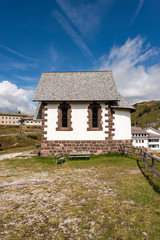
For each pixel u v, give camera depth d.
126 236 3.53
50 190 6.40
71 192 6.12
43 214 4.56
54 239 3.49
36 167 10.61
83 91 15.11
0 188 6.83
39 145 23.73
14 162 12.34
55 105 14.68
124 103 15.49
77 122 14.48
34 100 14.27
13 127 60.75
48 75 17.23
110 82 15.98
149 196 5.53
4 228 3.94
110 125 14.59
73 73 17.44
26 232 3.76
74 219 4.25
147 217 4.25
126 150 13.55
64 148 14.27
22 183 7.30
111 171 9.09
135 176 7.94
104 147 14.23
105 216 4.35
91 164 11.03
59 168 10.16
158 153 15.36
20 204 5.25
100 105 14.58
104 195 5.75
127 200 5.30
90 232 3.69
